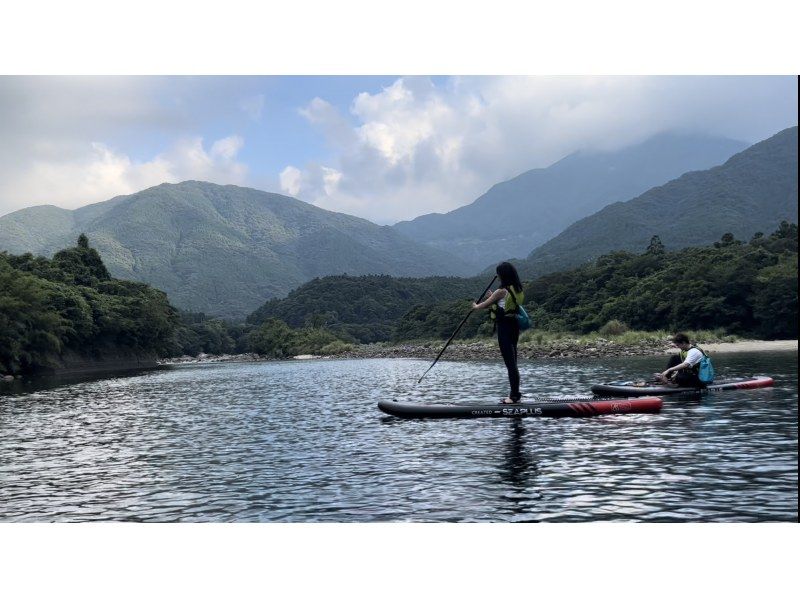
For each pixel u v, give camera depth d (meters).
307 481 8.36
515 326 12.89
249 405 19.58
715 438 9.96
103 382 37.47
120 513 7.40
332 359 85.44
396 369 42.09
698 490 7.18
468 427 11.99
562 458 8.95
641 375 23.52
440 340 97.19
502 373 29.23
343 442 11.22
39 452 11.72
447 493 7.46
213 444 11.86
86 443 12.65
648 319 64.06
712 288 58.31
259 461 9.90
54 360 56.38
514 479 7.93
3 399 25.47
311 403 19.39
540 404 12.84
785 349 38.78
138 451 11.45
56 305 62.03
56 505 7.80
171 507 7.51
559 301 82.38
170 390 28.52
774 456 8.63
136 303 76.44
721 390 15.71
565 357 43.06
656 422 11.70
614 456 8.95
